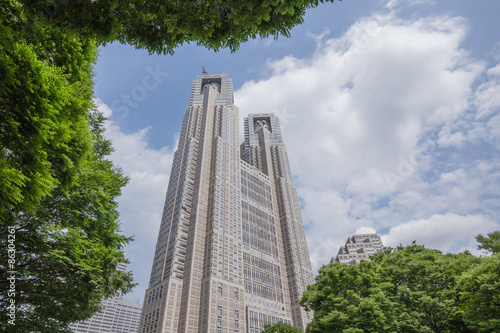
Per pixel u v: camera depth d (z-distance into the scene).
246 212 109.75
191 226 92.12
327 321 25.61
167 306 72.50
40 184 9.52
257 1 8.03
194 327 70.62
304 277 106.06
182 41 9.28
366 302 24.41
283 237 117.81
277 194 134.12
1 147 8.66
